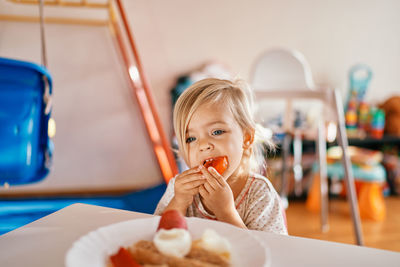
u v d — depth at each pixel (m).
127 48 2.45
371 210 2.07
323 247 0.45
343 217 2.09
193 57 2.55
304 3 2.61
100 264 0.36
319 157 1.88
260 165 0.92
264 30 2.60
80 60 2.39
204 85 0.72
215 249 0.37
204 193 0.61
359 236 1.49
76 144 2.47
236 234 0.42
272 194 0.74
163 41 2.51
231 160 0.69
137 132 2.53
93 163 2.51
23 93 0.81
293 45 2.64
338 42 2.68
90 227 0.51
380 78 2.78
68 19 2.29
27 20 2.24
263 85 1.72
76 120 2.45
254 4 2.56
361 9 2.66
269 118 2.62
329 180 2.50
